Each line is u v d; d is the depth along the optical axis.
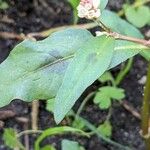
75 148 0.49
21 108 0.59
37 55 0.39
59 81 0.39
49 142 0.57
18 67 0.38
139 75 0.62
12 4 0.65
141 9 0.62
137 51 0.38
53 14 0.66
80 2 0.33
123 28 0.46
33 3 0.66
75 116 0.56
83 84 0.33
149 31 0.64
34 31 0.64
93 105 0.59
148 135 0.49
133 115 0.59
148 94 0.44
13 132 0.55
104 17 0.46
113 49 0.34
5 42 0.63
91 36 0.39
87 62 0.34
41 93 0.39
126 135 0.58
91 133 0.56
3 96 0.38
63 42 0.39
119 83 0.61
